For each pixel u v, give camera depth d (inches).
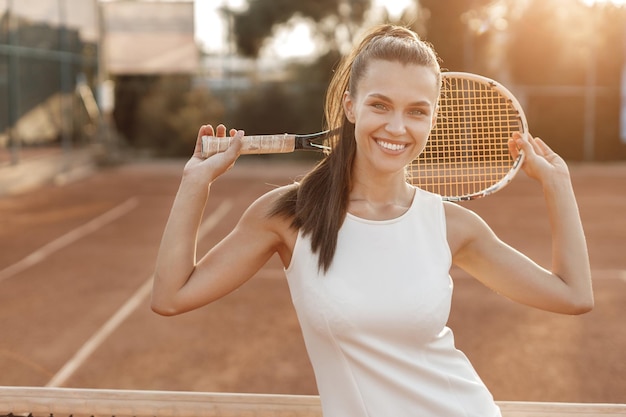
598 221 469.4
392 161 64.9
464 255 70.8
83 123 765.9
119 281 311.3
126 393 76.1
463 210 69.8
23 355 217.5
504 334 237.5
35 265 343.0
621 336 234.7
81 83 766.5
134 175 730.2
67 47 728.3
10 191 603.5
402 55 63.6
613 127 793.6
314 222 65.7
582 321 251.4
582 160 795.4
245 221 69.5
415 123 64.4
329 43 877.8
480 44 772.6
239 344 227.9
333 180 66.3
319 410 74.4
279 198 68.6
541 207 532.7
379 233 65.6
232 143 69.6
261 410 74.7
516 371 203.9
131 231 432.1
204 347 225.3
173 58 792.3
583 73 786.8
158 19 788.6
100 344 227.9
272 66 849.5
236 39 942.4
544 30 776.3
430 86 64.3
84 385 193.5
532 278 69.1
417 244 66.0
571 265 69.6
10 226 450.9
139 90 861.2
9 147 609.9
